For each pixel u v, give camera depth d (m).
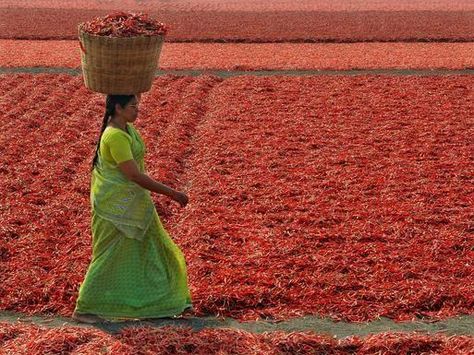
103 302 13.46
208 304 14.54
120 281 13.38
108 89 12.80
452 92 33.47
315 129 27.31
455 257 16.78
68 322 14.06
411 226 18.41
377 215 19.14
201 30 55.75
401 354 12.78
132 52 12.51
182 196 13.09
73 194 20.67
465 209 19.58
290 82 35.91
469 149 24.81
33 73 38.53
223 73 39.38
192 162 23.92
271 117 29.11
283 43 50.28
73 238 17.91
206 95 33.66
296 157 24.06
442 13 67.75
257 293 14.95
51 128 27.45
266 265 16.30
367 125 27.81
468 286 15.35
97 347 12.62
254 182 21.59
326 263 16.33
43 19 62.97
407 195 20.59
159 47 13.04
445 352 12.71
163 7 74.44
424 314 14.43
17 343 12.93
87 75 12.95
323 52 46.00
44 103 30.97
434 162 23.45
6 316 14.40
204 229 18.05
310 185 21.42
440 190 20.92
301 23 60.50
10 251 17.02
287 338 13.00
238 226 18.44
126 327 13.37
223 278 15.56
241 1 80.56
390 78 36.69
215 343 12.83
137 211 13.09
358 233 17.94
